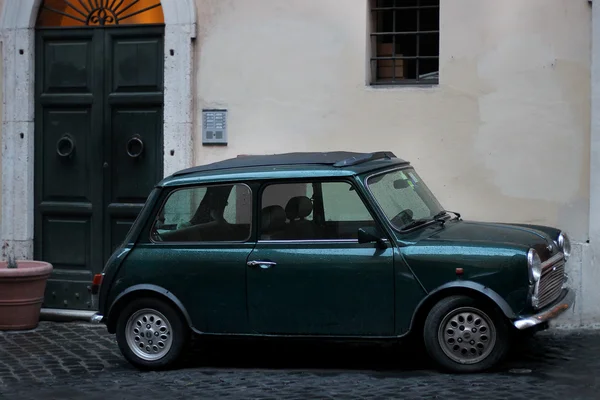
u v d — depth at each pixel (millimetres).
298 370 9445
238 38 12289
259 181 9375
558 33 11047
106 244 12961
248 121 12297
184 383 9055
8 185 13242
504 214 11328
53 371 9859
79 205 13062
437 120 11555
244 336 9320
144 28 12711
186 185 9641
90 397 8664
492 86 11312
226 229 9445
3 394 8914
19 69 13164
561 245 9508
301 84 12070
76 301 13086
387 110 11734
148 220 9719
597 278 10867
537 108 11156
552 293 9102
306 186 9227
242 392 8602
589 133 10961
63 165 13133
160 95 12648
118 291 9680
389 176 9555
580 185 11031
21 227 13219
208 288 9391
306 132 12070
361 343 10562
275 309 9195
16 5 13133
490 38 11305
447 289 8703
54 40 13133
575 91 11016
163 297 9570
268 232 9297
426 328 8789
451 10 11445
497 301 8508
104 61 12906
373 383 8695
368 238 8820
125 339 9688
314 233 9156
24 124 13164
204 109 12461
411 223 9203
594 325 10906
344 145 11938
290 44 12094
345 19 11859
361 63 11828
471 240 8836
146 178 12758
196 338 9914
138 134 12781
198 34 12445
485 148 11375
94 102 12961
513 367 9008
